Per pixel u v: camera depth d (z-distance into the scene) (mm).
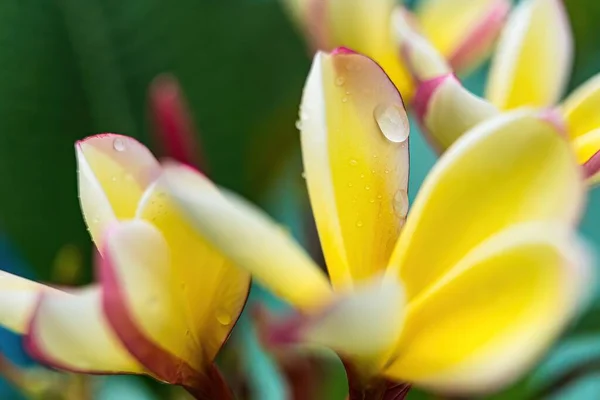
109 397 469
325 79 325
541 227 302
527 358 298
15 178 459
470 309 309
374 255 324
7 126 459
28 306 329
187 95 470
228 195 313
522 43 377
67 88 467
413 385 324
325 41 429
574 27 488
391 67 416
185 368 335
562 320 295
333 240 322
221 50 473
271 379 448
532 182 309
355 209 324
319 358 411
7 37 461
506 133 309
